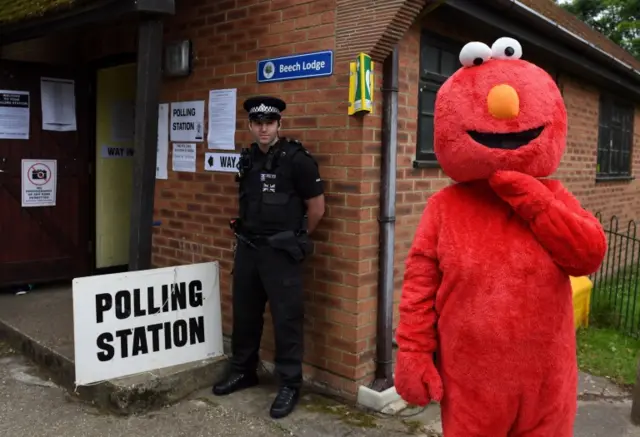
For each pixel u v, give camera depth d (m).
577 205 2.08
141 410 3.71
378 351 3.94
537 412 2.03
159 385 3.78
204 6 4.66
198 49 4.75
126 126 6.57
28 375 4.29
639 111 9.81
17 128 5.71
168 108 5.05
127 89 6.56
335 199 3.87
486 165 2.00
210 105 4.68
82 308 3.66
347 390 3.90
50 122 5.91
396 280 4.20
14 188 5.75
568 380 2.04
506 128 1.97
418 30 4.19
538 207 1.92
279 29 4.14
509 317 1.95
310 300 4.05
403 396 2.16
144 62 3.93
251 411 3.75
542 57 5.91
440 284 2.14
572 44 5.68
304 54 3.98
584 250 1.90
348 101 3.75
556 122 2.03
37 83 5.79
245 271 3.86
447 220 2.10
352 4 3.71
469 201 2.11
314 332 4.05
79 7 4.23
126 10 3.89
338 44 3.79
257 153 3.80
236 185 4.53
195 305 4.09
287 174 3.68
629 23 19.53
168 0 3.83
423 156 4.38
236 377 4.04
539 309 1.95
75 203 6.18
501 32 4.88
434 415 3.75
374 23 3.61
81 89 6.08
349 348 3.87
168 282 3.97
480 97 2.02
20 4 5.21
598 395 4.27
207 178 4.76
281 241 3.69
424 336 2.14
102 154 6.39
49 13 4.48
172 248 5.12
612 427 3.76
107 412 3.71
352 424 3.60
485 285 1.97
